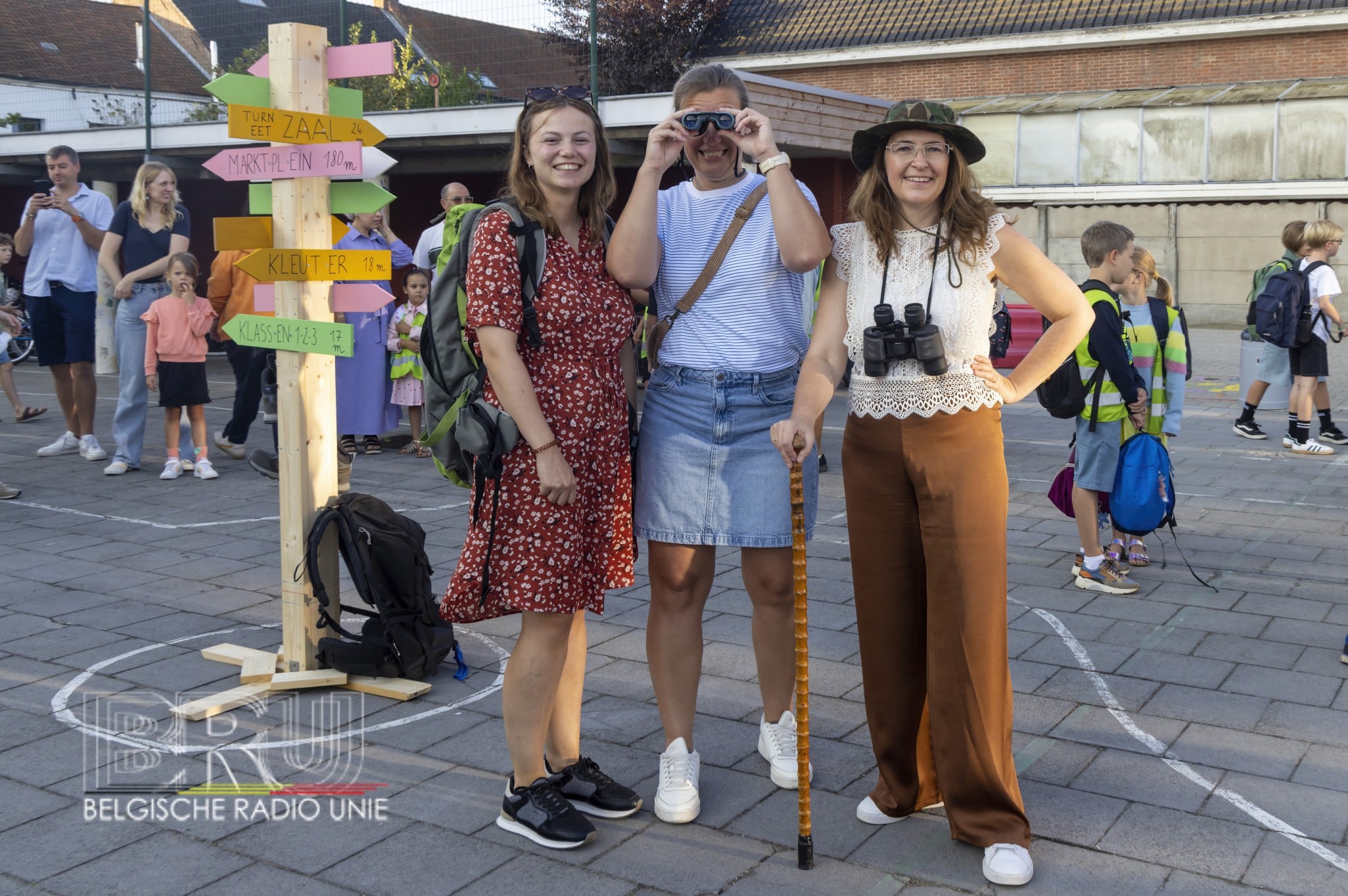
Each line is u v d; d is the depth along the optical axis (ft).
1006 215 10.49
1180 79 85.25
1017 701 14.58
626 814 11.52
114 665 15.92
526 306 10.80
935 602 10.50
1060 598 18.98
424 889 10.27
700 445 11.62
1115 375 18.49
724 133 11.34
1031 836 10.92
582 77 55.31
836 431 35.88
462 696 14.78
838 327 11.07
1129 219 85.71
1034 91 89.66
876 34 93.45
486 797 12.02
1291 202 80.59
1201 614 18.10
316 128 14.20
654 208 11.20
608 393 11.19
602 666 15.84
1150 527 19.10
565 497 10.68
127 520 24.75
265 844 11.03
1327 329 32.22
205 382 29.07
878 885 10.28
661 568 11.81
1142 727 13.74
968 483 10.31
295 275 14.33
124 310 29.30
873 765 12.73
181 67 60.64
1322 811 11.62
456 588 11.03
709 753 13.05
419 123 48.70
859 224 10.85
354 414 31.86
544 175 10.88
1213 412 41.14
